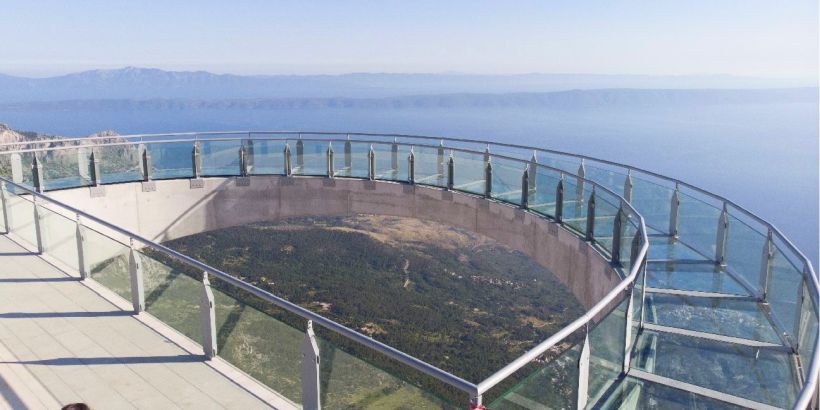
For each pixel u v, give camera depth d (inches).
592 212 370.6
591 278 360.5
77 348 224.5
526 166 456.1
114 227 263.4
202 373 205.6
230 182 615.8
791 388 191.8
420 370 133.6
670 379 196.2
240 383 198.5
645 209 389.4
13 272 310.7
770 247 256.2
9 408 184.7
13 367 209.8
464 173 523.2
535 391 139.6
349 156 599.5
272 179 619.8
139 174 582.6
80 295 278.2
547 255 426.0
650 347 220.4
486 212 497.7
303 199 617.9
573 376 156.2
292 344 179.8
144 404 187.0
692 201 341.1
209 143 608.4
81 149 546.6
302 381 177.8
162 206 589.9
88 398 190.5
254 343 195.8
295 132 611.2
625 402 186.7
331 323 161.0
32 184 522.9
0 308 263.0
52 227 328.2
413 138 563.2
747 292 278.2
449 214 534.0
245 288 190.2
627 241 314.2
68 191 530.9
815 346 146.7
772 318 247.0
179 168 601.3
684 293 277.3
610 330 183.0
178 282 228.7
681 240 356.2
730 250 303.1
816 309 177.2
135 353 220.4
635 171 417.4
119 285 271.9
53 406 185.9
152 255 245.3
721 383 196.1
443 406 132.2
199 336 223.3
